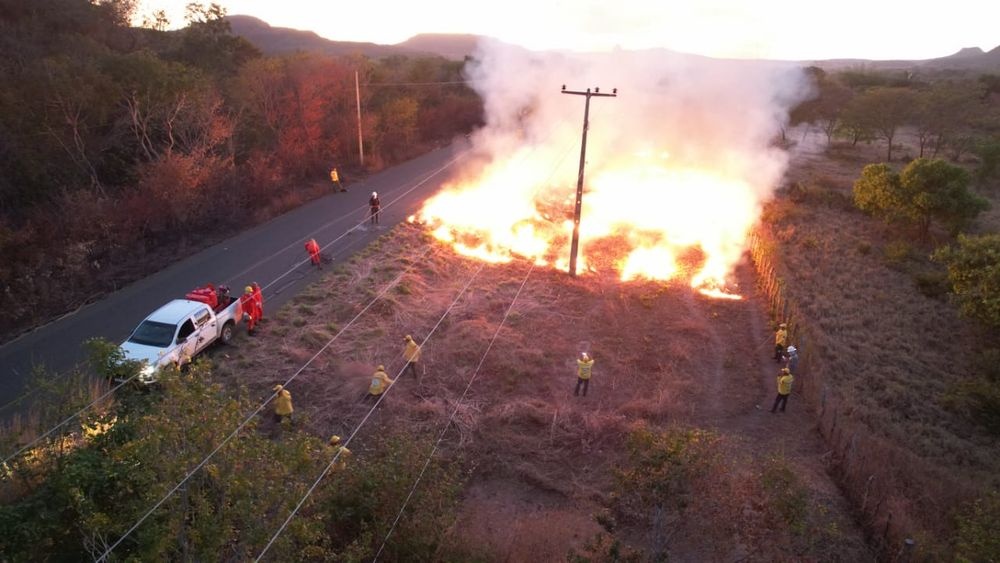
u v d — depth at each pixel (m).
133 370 13.20
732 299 29.31
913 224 39.62
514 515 15.27
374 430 17.78
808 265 33.72
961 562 11.36
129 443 9.72
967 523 13.09
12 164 26.92
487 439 17.88
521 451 17.58
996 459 18.86
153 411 10.50
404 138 53.28
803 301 28.98
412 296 26.47
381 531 11.71
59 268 24.98
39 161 28.16
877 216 41.31
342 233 32.78
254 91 41.09
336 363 20.92
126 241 28.20
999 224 42.34
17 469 11.00
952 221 38.00
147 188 29.89
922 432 19.98
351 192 40.56
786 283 30.59
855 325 27.08
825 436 18.91
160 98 33.34
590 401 20.34
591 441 18.09
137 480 9.33
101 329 21.95
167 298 24.55
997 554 11.73
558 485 16.36
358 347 22.08
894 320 27.95
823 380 22.11
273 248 30.30
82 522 9.14
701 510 14.26
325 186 41.00
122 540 9.09
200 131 34.75
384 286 26.88
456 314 25.36
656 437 13.06
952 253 28.12
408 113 52.72
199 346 20.16
